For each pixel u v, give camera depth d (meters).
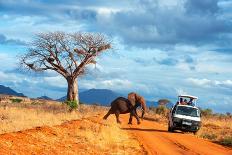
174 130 34.06
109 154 16.72
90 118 35.56
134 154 17.69
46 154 13.62
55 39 56.53
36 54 57.12
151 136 26.89
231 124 45.28
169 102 76.81
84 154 15.55
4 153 12.01
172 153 19.14
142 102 36.31
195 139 27.58
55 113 38.12
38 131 18.02
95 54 57.69
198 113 32.94
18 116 28.36
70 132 20.55
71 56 57.34
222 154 20.14
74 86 58.69
